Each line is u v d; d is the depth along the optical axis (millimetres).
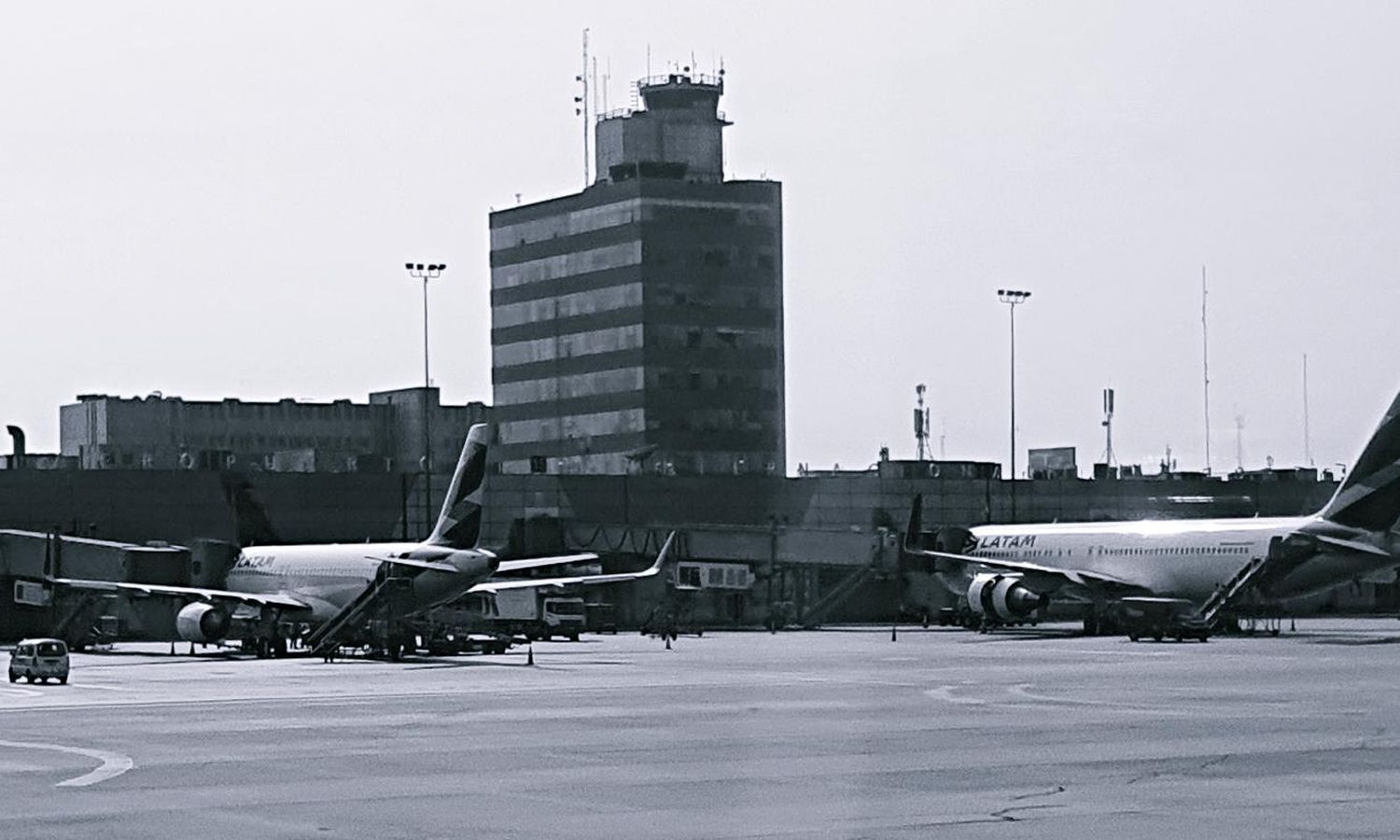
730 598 146125
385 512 138875
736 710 55125
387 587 95125
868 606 152500
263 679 75188
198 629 101688
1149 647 98625
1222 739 44562
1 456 158375
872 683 67938
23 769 40188
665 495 145250
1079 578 116125
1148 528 115312
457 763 40844
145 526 130125
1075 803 33188
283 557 105688
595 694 63188
